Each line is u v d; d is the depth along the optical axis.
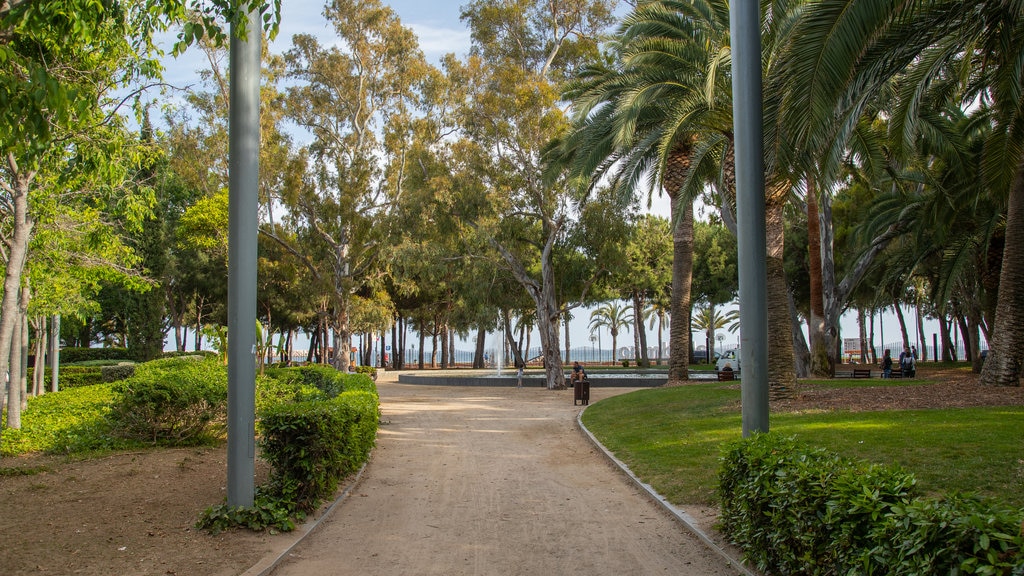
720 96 15.11
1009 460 8.21
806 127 8.77
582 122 21.48
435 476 10.90
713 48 15.95
